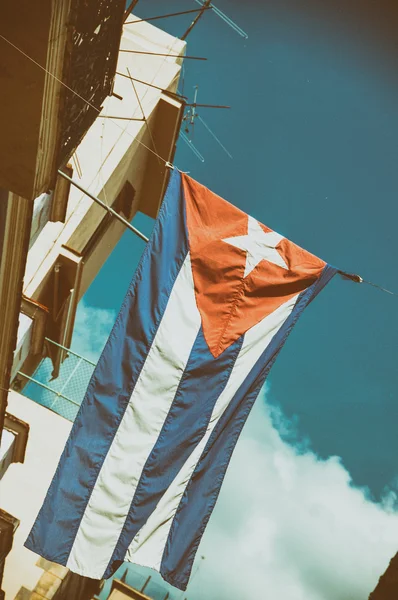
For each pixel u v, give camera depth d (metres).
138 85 26.62
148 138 27.19
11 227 10.98
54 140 9.89
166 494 11.64
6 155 9.70
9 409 22.08
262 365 12.38
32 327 16.33
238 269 12.36
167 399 11.67
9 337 12.52
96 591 25.03
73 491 11.19
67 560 10.99
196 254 12.22
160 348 11.71
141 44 27.86
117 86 26.38
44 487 20.95
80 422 11.38
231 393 12.08
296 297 12.62
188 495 11.80
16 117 9.35
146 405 11.58
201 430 11.84
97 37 10.39
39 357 24.23
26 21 8.70
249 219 12.71
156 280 11.96
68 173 13.60
